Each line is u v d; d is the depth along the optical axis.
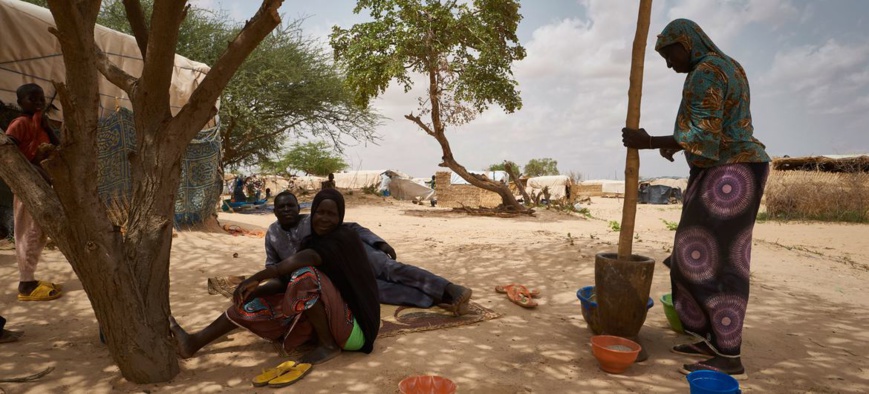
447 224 13.21
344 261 3.38
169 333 3.05
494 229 11.83
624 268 3.38
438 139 17.09
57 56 6.83
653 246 8.00
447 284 4.36
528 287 5.48
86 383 2.91
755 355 3.54
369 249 4.71
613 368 3.17
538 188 30.39
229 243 7.20
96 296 2.77
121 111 7.06
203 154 8.00
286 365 3.07
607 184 44.06
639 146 3.34
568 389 2.94
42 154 2.43
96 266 2.68
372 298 3.46
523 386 2.96
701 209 3.24
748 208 3.12
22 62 6.54
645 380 3.08
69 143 2.48
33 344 3.49
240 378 3.04
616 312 3.42
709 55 3.16
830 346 3.76
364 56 16.19
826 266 7.25
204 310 4.35
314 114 21.39
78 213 2.59
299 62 20.34
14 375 2.97
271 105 20.00
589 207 26.11
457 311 4.28
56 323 3.94
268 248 4.43
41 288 4.43
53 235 2.65
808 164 22.20
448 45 16.02
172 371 3.01
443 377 2.82
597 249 7.24
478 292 5.24
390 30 16.19
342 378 3.03
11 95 6.44
